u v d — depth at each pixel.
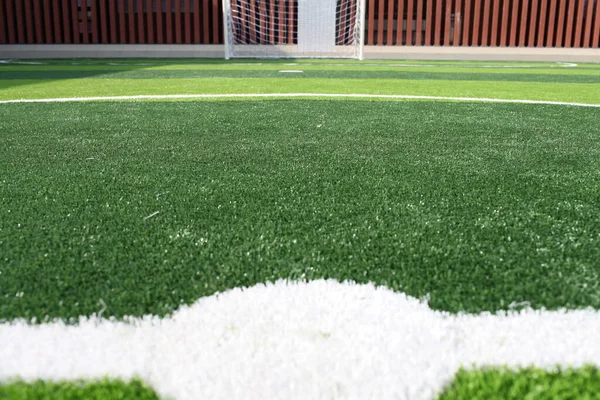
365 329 0.88
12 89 5.25
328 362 0.79
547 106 4.11
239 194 1.66
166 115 3.52
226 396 0.72
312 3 12.98
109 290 1.01
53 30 13.27
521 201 1.60
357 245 1.23
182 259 1.15
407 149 2.44
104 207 1.52
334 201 1.58
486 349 0.83
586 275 1.08
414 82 6.35
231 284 1.04
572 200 1.62
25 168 2.02
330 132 2.89
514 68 9.54
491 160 2.21
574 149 2.47
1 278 1.06
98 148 2.43
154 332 0.88
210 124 3.15
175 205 1.54
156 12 13.14
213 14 13.15
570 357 0.80
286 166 2.06
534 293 1.00
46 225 1.37
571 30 12.83
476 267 1.11
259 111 3.71
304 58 13.13
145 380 0.76
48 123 3.17
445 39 13.07
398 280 1.06
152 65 9.90
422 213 1.47
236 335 0.87
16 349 0.83
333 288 1.03
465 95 4.90
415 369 0.77
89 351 0.82
